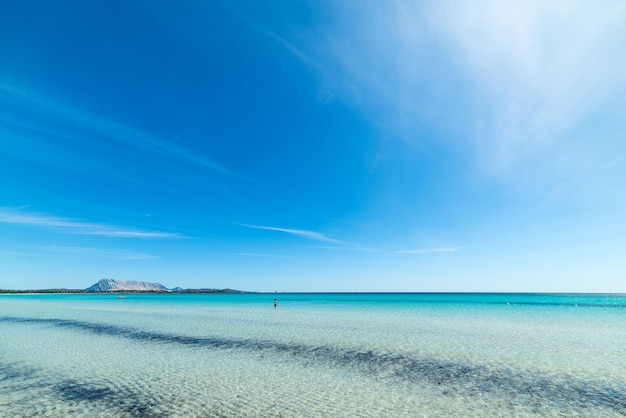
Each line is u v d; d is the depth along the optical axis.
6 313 43.12
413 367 14.73
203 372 13.95
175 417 9.30
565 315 41.50
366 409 9.97
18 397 10.91
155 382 12.56
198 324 30.42
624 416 9.51
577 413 9.72
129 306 62.03
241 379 12.96
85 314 41.72
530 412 9.80
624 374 13.62
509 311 48.84
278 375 13.53
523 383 12.48
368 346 19.41
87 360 16.08
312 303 78.31
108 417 9.30
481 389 11.80
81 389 11.71
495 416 9.52
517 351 18.00
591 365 15.03
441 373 13.80
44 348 19.11
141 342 20.94
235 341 21.19
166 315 40.56
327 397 10.97
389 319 35.22
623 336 23.22
